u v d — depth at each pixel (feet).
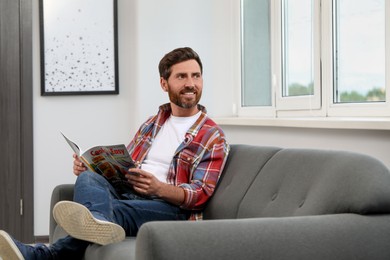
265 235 5.57
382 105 10.93
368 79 11.43
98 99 15.84
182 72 8.85
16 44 15.39
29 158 15.48
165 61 9.02
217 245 5.39
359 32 11.60
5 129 15.38
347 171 6.33
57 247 7.97
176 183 8.68
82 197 7.63
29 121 15.47
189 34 15.37
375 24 11.19
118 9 15.84
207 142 8.59
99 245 7.62
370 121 9.39
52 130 15.66
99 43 15.75
